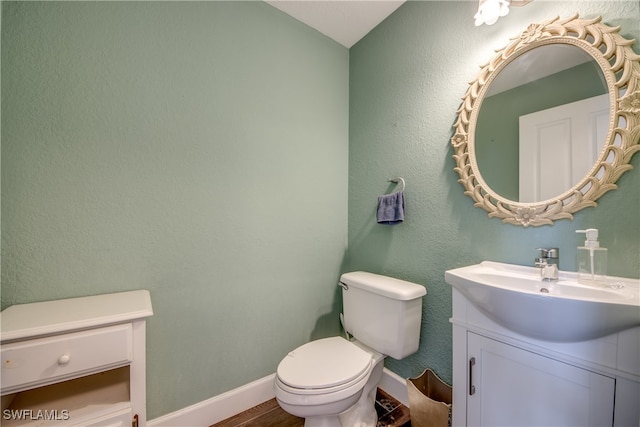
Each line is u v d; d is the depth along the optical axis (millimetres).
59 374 772
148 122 1193
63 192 1027
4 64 932
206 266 1348
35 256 986
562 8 970
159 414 1227
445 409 1074
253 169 1497
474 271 1087
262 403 1499
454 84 1306
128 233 1154
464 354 1006
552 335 760
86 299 1031
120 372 1031
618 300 670
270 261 1562
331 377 1060
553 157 986
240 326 1452
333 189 1851
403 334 1257
